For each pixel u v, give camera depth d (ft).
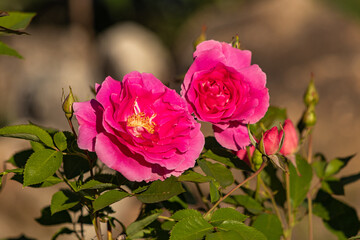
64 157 2.73
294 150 2.80
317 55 9.08
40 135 2.53
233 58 2.63
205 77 2.57
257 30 10.15
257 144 2.58
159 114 2.50
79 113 2.44
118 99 2.44
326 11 10.10
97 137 2.40
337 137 7.61
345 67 8.53
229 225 2.51
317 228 6.49
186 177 2.51
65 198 2.58
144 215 2.65
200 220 2.50
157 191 2.48
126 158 2.42
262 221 2.76
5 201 6.11
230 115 2.53
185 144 2.44
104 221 2.62
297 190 2.89
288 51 9.37
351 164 7.36
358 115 7.69
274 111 2.94
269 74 9.20
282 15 10.20
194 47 2.89
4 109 11.85
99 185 2.45
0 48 2.67
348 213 2.93
